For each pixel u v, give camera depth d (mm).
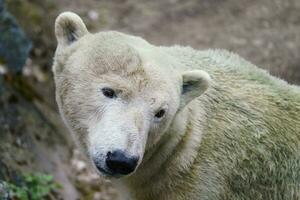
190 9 21828
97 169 8516
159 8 21969
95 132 8680
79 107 8953
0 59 16172
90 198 15000
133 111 8500
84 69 8945
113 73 8727
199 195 9914
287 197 10281
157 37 20609
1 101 14969
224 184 10008
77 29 9555
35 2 20234
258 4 21859
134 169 8383
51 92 17594
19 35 16250
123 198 10539
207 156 9859
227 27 20938
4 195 11312
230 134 9969
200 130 9789
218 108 10055
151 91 8648
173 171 9758
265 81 10570
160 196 10016
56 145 15695
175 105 8969
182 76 9422
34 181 13172
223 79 10273
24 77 16969
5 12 16141
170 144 9508
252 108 10172
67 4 21359
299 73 19000
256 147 10047
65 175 14953
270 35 20500
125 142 8242
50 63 18578
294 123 10344
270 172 10133
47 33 19391
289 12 21531
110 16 21484
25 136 14750
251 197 10211
